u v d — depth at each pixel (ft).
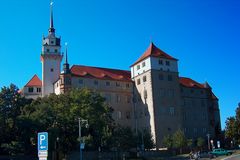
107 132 296.51
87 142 276.41
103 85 412.16
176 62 425.69
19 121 269.23
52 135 272.92
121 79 426.51
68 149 290.15
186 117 443.32
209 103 477.36
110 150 310.65
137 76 427.33
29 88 429.79
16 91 298.35
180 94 439.22
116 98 416.87
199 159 270.67
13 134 273.33
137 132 356.59
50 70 430.61
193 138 440.45
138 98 421.59
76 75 396.78
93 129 296.51
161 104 400.06
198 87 469.98
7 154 272.92
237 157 263.08
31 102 310.04
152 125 391.45
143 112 409.69
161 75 409.90
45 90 422.82
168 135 373.20
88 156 298.15
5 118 274.36
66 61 396.16
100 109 310.45
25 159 271.28
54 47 435.94
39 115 277.64
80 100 304.30
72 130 288.71
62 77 389.39
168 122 399.03
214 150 323.98
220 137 452.76
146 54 421.59
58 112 292.61
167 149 362.12
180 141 363.97
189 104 452.76
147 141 342.64
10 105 290.15
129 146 312.50
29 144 271.49
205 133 456.04
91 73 414.82
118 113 413.18
